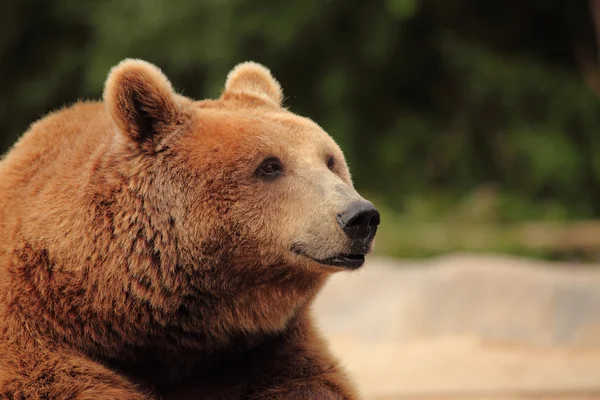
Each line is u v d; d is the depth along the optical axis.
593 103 26.92
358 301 15.09
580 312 13.30
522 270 14.35
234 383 6.83
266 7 25.86
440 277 14.43
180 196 6.42
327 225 6.43
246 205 6.48
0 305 6.25
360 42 26.62
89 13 30.94
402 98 28.78
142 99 6.48
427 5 27.38
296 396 6.62
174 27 27.11
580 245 20.92
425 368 11.50
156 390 6.71
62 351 6.25
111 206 6.36
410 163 27.23
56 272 6.27
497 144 26.73
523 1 28.39
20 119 32.75
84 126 6.91
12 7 32.34
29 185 6.60
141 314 6.35
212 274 6.44
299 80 28.02
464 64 26.73
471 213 23.81
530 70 27.05
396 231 22.17
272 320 6.64
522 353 12.37
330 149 6.96
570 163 25.83
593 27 28.33
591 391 10.24
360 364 11.83
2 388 6.04
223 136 6.55
